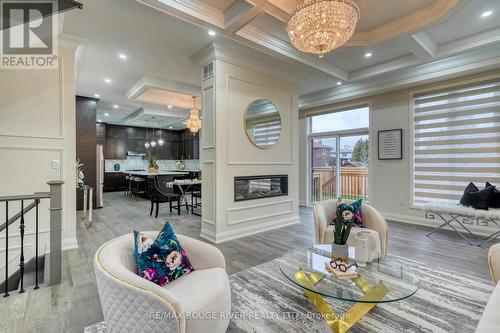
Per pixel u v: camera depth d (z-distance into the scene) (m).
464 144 4.22
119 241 1.74
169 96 6.42
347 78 4.93
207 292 1.49
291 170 4.93
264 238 3.96
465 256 3.12
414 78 4.48
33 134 3.16
